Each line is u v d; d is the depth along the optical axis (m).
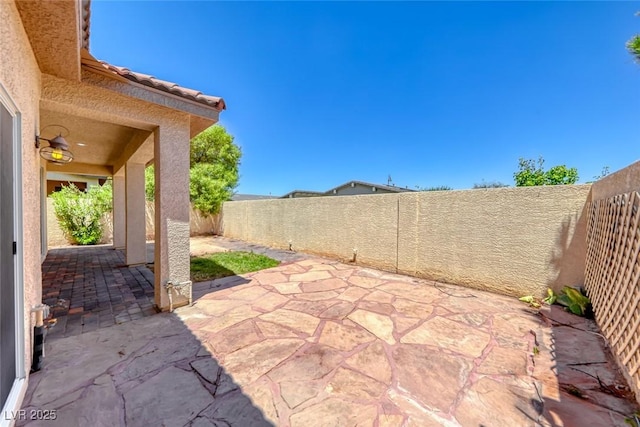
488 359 2.87
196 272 6.82
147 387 2.41
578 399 2.24
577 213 4.33
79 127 5.01
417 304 4.56
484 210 5.34
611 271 3.05
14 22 2.04
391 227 6.98
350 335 3.43
